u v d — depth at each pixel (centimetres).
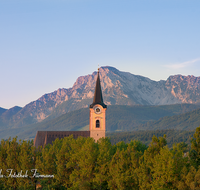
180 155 7488
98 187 8850
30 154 10331
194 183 6775
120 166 8394
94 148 9600
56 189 9575
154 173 7475
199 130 8769
